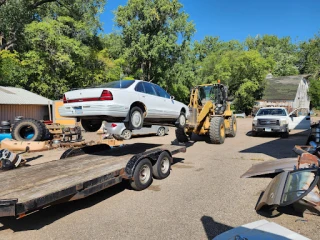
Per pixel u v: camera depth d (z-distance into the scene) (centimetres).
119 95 593
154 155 612
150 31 3111
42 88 2336
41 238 369
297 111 1553
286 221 405
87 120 687
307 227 385
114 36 3150
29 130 1301
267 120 1394
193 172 705
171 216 430
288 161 648
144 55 2994
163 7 2917
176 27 3061
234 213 438
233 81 3703
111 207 479
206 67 3881
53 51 2283
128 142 1252
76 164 583
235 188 563
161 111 754
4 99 1767
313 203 404
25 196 366
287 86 4091
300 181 430
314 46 5541
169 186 590
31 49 2455
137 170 548
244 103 3766
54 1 2688
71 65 2314
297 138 1365
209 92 1301
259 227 303
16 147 1094
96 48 2806
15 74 2242
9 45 2436
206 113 1187
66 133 1338
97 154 711
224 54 3888
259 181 604
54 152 1078
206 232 375
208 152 1001
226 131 1370
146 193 548
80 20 2700
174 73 3212
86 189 443
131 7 2950
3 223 419
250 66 3541
